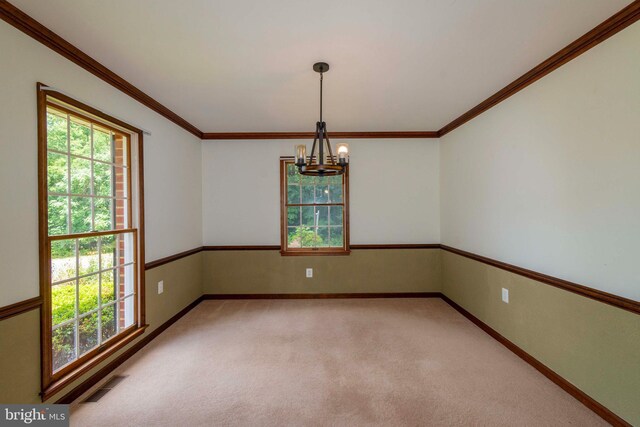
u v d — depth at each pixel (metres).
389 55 2.04
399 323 3.22
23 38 1.63
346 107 3.08
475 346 2.68
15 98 1.60
